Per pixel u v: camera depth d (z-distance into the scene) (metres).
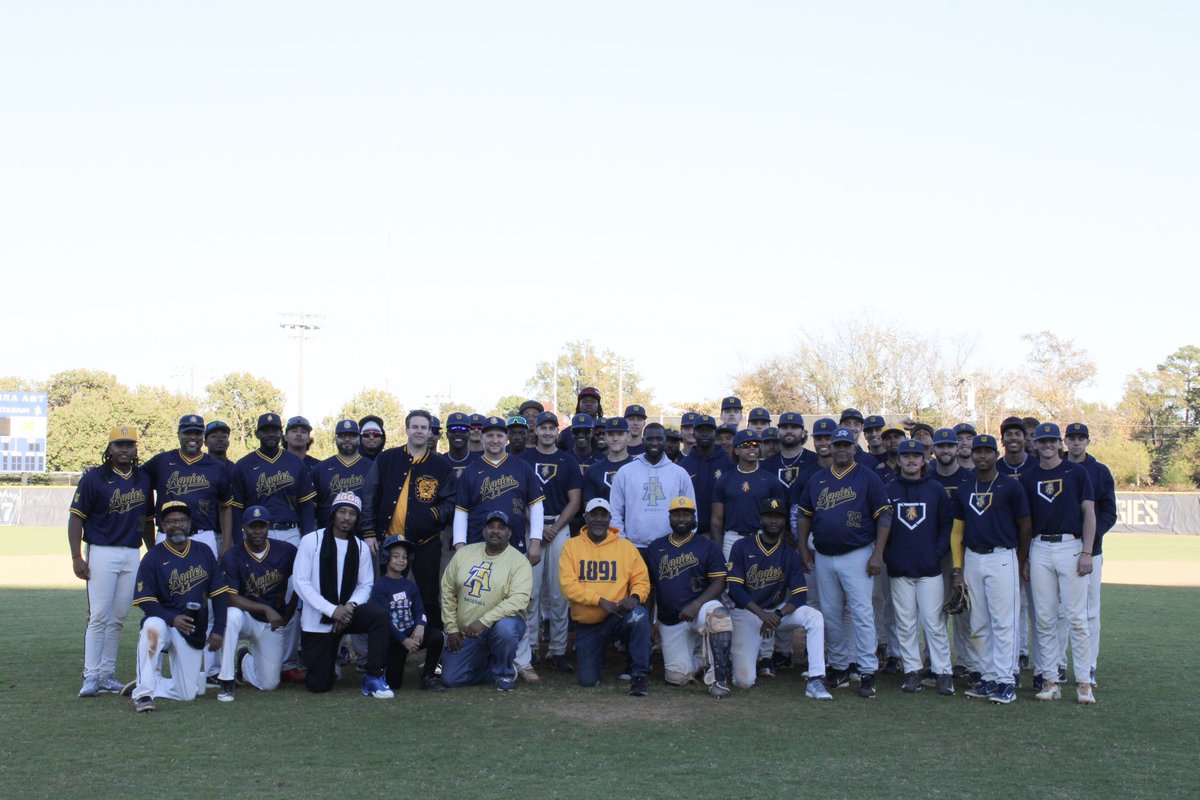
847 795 5.75
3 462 47.16
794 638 10.98
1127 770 6.32
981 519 8.42
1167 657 10.65
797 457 10.27
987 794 5.81
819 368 55.31
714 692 8.42
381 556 9.06
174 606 8.09
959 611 8.61
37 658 10.06
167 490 8.75
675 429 11.61
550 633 9.82
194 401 67.31
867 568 8.64
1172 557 27.05
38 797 5.60
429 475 9.07
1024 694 8.69
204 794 5.67
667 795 5.70
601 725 7.39
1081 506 8.32
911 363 54.44
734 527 9.45
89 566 8.30
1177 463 63.69
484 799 5.61
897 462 10.28
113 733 7.02
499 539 8.74
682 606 8.84
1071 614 8.31
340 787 5.81
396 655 8.61
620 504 9.58
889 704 8.23
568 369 83.44
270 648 8.52
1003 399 55.59
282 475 9.41
